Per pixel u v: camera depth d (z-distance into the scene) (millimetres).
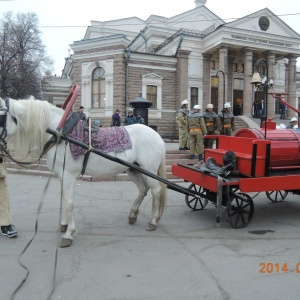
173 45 31141
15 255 4398
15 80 37656
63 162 4641
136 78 27438
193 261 4262
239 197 5438
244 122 27500
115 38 26047
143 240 5027
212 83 32531
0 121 4391
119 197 7914
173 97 29172
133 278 3775
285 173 6148
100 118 27031
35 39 40938
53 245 4770
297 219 6316
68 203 4770
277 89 34500
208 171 5559
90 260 4262
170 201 7680
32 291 3461
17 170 11398
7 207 5070
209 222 6008
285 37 32469
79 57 27656
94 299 3316
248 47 30938
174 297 3363
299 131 6785
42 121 4535
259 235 5332
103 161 4930
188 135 11961
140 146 5273
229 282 3701
